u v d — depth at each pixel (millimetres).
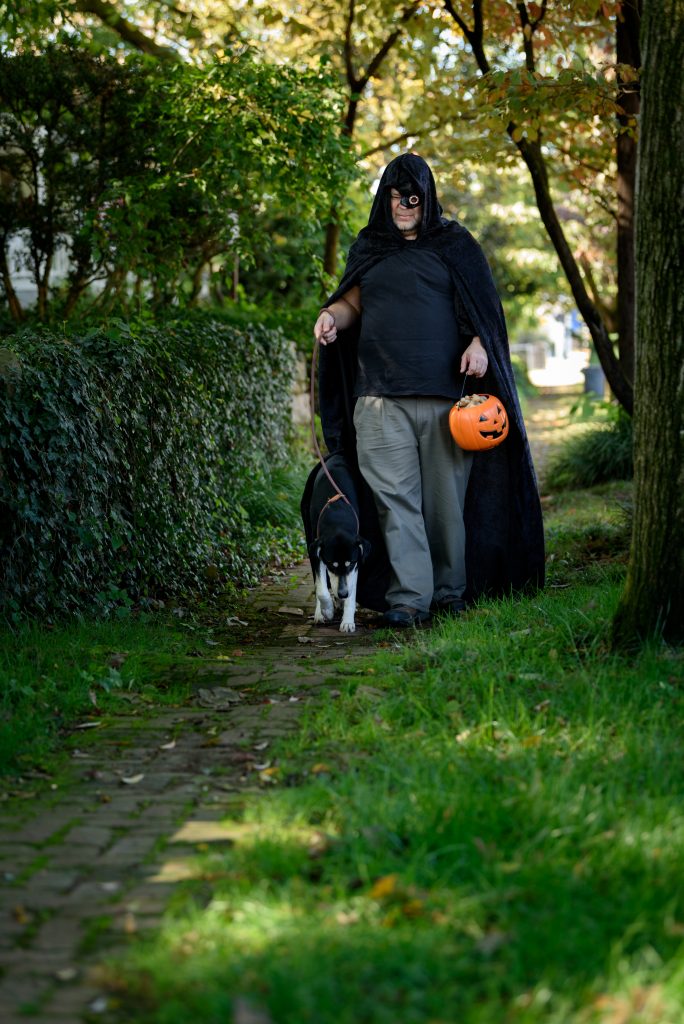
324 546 8211
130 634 7664
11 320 12883
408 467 8375
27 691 5957
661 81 5699
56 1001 3146
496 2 12391
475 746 4926
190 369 10297
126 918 3609
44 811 4602
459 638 6898
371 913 3494
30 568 7570
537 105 9672
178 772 5047
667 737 4848
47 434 7602
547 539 11430
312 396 8609
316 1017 2963
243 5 16547
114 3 15891
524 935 3287
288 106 12555
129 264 12922
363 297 8445
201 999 3041
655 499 6105
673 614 6129
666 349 5945
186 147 12820
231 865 3914
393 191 8289
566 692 5559
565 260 12086
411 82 17016
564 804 4145
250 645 7957
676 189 5738
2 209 12586
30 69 11930
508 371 8438
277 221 19188
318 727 5480
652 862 3693
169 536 9258
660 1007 2906
